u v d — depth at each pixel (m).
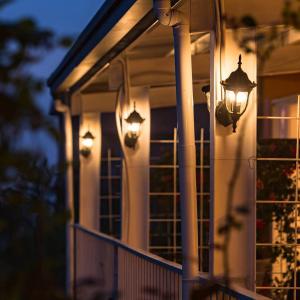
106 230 12.86
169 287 6.30
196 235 5.61
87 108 11.63
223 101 5.41
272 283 7.50
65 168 2.77
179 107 5.64
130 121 8.80
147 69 9.06
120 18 6.53
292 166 7.81
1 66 2.33
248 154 5.44
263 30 5.45
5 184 2.57
